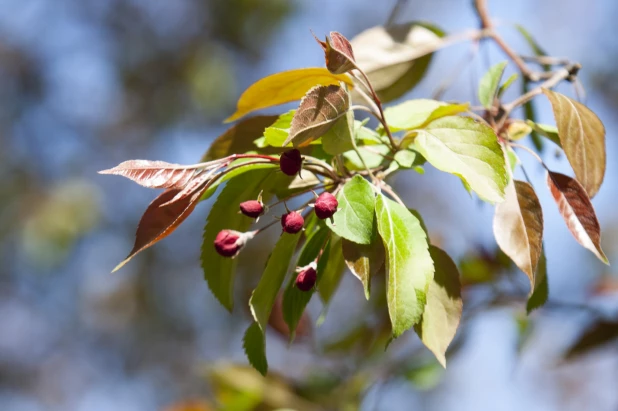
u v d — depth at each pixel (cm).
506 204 80
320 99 76
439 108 80
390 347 103
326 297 85
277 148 82
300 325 103
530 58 95
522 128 85
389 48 92
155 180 76
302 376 104
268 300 78
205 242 82
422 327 78
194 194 77
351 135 77
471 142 78
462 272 103
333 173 79
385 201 77
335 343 103
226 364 102
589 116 82
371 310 103
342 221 76
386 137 81
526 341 104
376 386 103
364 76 77
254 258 202
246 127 82
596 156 82
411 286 75
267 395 101
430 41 92
